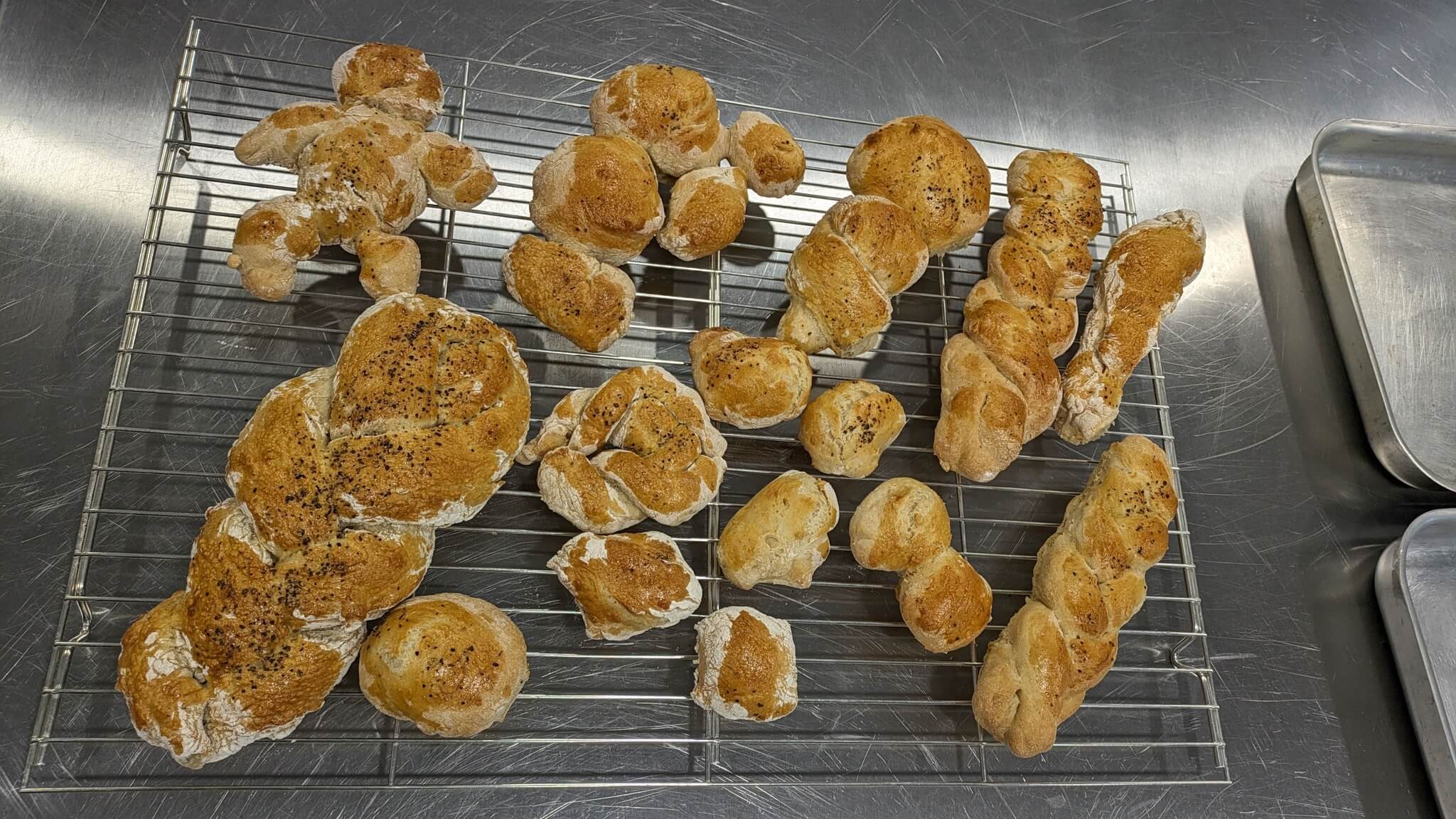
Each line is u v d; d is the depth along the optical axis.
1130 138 0.64
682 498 0.46
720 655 0.45
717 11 0.61
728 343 0.50
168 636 0.41
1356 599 0.58
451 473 0.42
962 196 0.52
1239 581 0.57
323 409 0.43
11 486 0.47
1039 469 0.56
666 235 0.51
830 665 0.51
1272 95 0.67
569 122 0.57
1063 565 0.50
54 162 0.51
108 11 0.54
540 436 0.48
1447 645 0.58
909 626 0.50
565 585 0.47
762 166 0.53
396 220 0.48
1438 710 0.53
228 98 0.53
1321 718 0.56
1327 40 0.69
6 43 0.52
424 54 0.56
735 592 0.51
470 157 0.49
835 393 0.50
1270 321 0.62
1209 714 0.54
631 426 0.47
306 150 0.48
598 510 0.46
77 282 0.50
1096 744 0.53
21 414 0.48
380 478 0.41
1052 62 0.65
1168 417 0.59
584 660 0.49
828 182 0.59
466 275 0.53
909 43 0.63
